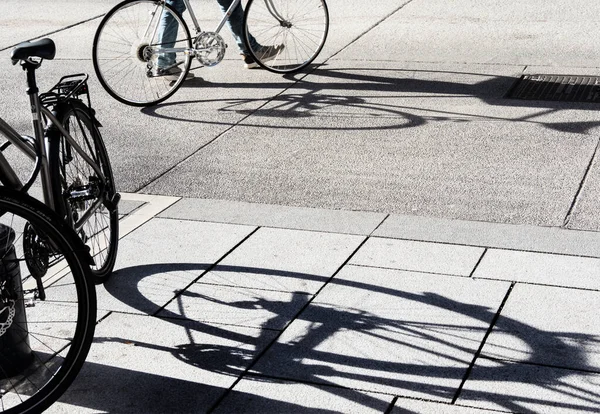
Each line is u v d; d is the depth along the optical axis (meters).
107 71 8.48
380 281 4.45
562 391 3.52
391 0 10.45
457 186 5.57
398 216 5.20
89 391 3.71
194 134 6.82
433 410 3.45
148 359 3.91
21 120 7.27
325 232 5.03
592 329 3.93
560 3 9.82
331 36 9.15
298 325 4.10
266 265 4.68
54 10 11.12
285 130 6.78
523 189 5.47
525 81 7.46
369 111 7.05
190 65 7.92
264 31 9.34
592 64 7.77
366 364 3.78
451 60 8.14
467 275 4.46
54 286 4.58
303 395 3.60
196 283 4.54
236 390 3.65
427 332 3.98
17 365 3.81
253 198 5.59
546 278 4.38
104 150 4.80
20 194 3.43
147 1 7.55
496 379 3.62
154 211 5.47
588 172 5.66
